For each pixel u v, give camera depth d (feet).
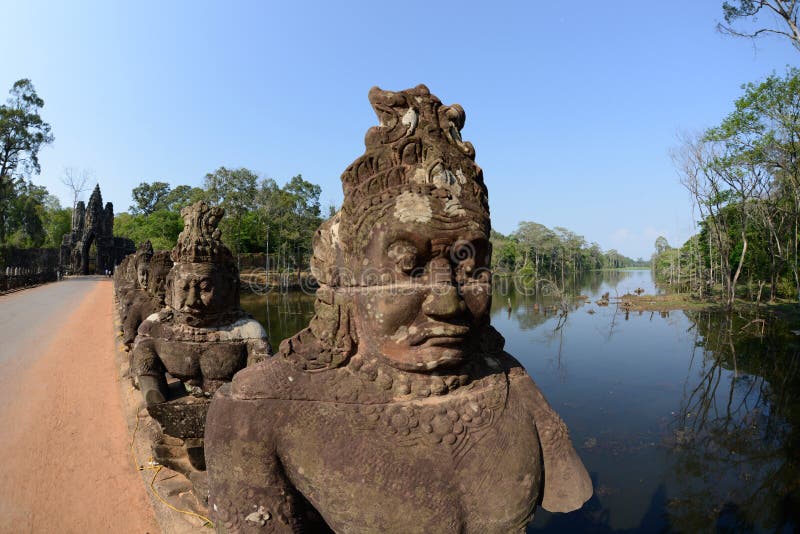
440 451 5.26
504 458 5.46
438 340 5.35
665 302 105.70
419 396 5.52
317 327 5.96
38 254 142.41
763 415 34.94
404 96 6.25
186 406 9.48
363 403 5.42
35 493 14.61
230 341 14.05
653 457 28.27
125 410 20.92
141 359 14.08
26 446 18.07
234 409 5.46
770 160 77.05
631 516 22.45
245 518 5.25
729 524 21.68
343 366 5.68
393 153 6.00
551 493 5.99
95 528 12.87
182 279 13.69
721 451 28.91
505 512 5.34
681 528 21.48
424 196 5.60
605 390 41.75
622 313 93.91
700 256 126.00
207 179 110.01
